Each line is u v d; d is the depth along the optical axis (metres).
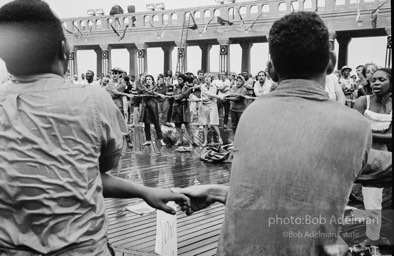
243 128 1.69
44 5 1.73
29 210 1.59
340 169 1.54
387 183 1.87
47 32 1.71
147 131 12.58
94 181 1.70
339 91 6.84
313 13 1.67
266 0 23.70
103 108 1.73
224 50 25.25
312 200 1.52
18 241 1.60
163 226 3.83
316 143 1.55
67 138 1.64
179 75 12.35
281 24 1.66
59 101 1.66
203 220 5.52
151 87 12.72
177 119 12.22
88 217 1.66
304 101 1.62
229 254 1.63
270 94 1.71
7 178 1.58
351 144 1.56
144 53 27.36
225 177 8.34
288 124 1.59
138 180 8.09
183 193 2.15
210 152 10.11
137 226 5.29
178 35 26.56
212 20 25.39
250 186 1.60
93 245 1.66
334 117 1.58
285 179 1.54
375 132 3.93
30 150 1.60
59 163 1.61
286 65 1.67
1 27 1.68
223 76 17.56
